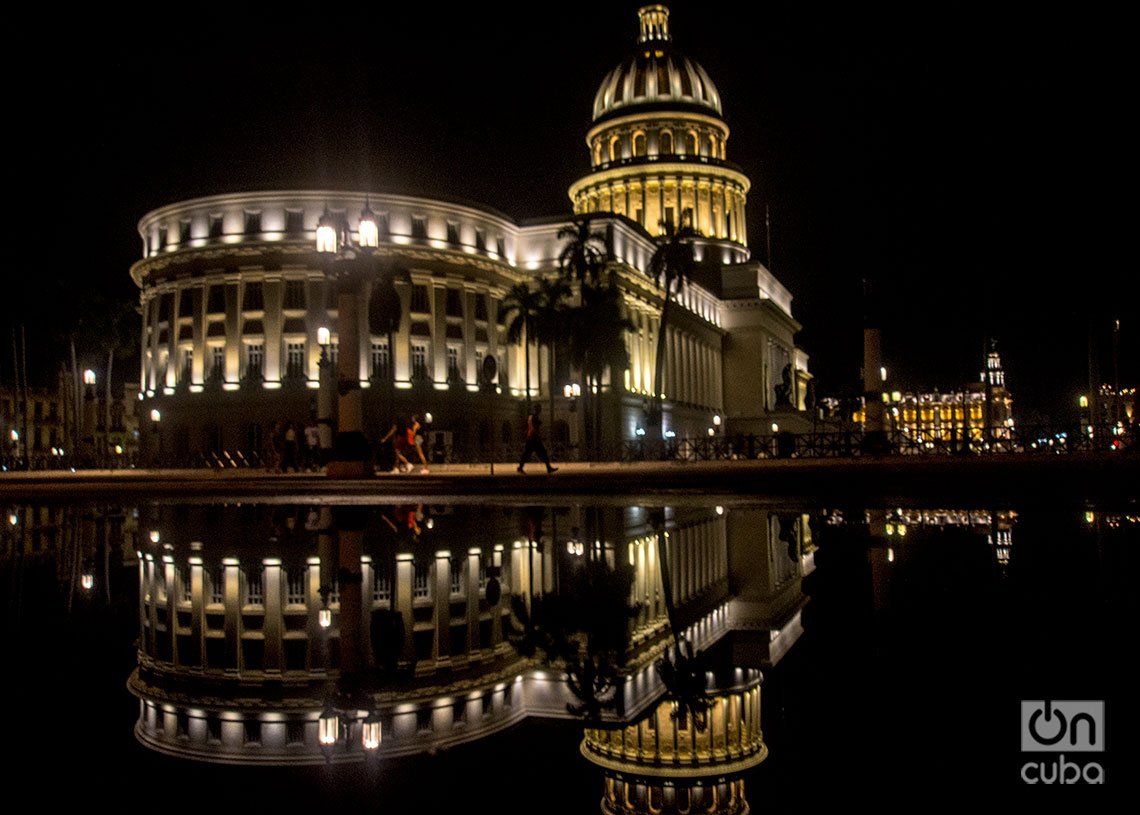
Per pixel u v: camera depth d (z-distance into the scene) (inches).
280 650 266.8
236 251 2593.5
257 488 962.7
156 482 1184.2
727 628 334.0
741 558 476.4
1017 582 313.4
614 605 343.0
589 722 208.5
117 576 384.8
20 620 297.4
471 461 2471.7
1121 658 207.2
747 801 165.5
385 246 2632.9
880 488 869.8
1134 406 3799.2
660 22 4763.8
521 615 318.3
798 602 316.8
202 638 280.7
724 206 4549.7
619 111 4515.3
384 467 1482.5
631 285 3174.2
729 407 4485.7
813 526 538.3
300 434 2132.1
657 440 2361.0
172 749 180.5
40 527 583.2
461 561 419.5
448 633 288.5
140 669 241.0
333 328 2564.0
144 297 2886.3
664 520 615.8
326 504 755.4
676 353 3745.1
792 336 5551.2
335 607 326.0
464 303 2792.8
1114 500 621.6
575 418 2918.3
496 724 205.9
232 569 396.5
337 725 201.5
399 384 2610.7
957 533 455.2
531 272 3041.3
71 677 229.8
